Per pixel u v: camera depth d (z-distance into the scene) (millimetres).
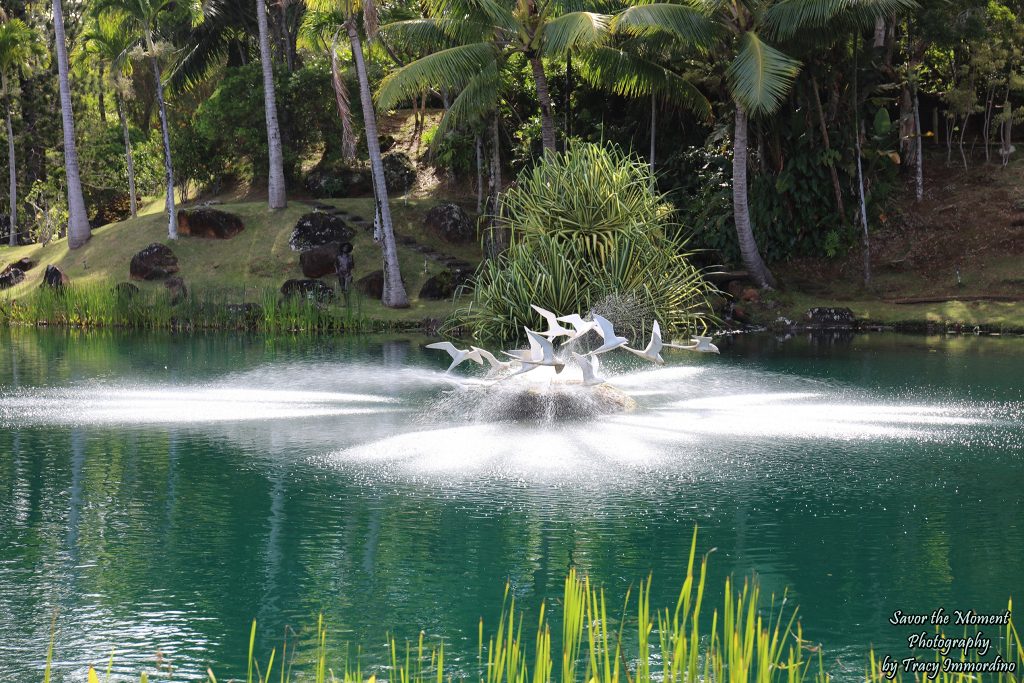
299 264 31016
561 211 20688
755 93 23438
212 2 39594
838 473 9664
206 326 28078
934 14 30094
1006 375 16422
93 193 44562
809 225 29484
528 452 10695
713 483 9289
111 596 6465
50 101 43719
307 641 5758
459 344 23031
